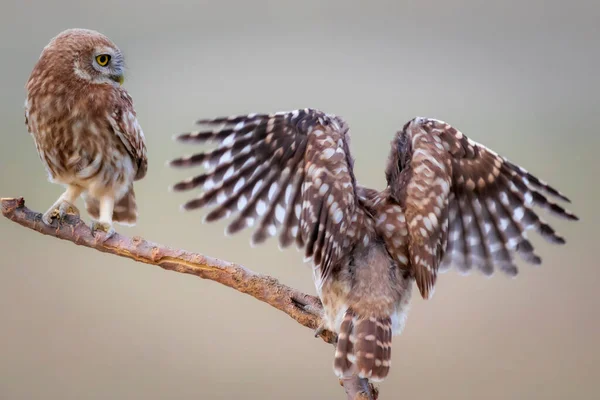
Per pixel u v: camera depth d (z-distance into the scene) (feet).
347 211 24.49
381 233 25.88
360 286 25.38
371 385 25.18
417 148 25.27
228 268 26.66
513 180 26.18
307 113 25.25
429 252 24.82
